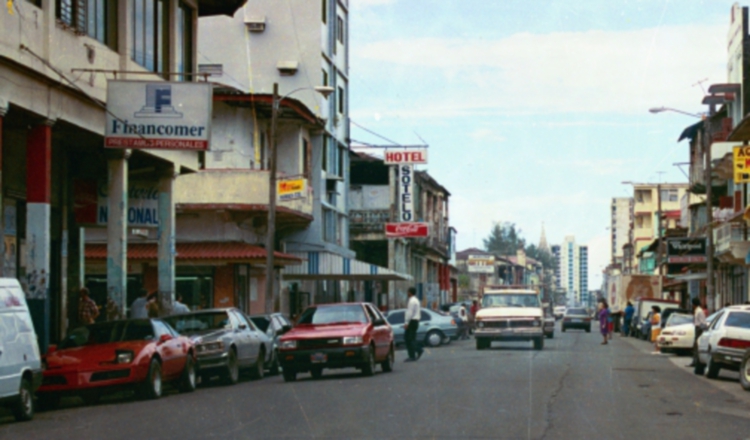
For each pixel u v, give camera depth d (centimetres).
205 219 3947
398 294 6756
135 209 2723
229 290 3878
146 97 2116
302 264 4644
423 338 4191
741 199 4744
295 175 4103
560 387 1862
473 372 2278
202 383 2272
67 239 2681
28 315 1562
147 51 2614
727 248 4553
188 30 2933
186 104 2117
